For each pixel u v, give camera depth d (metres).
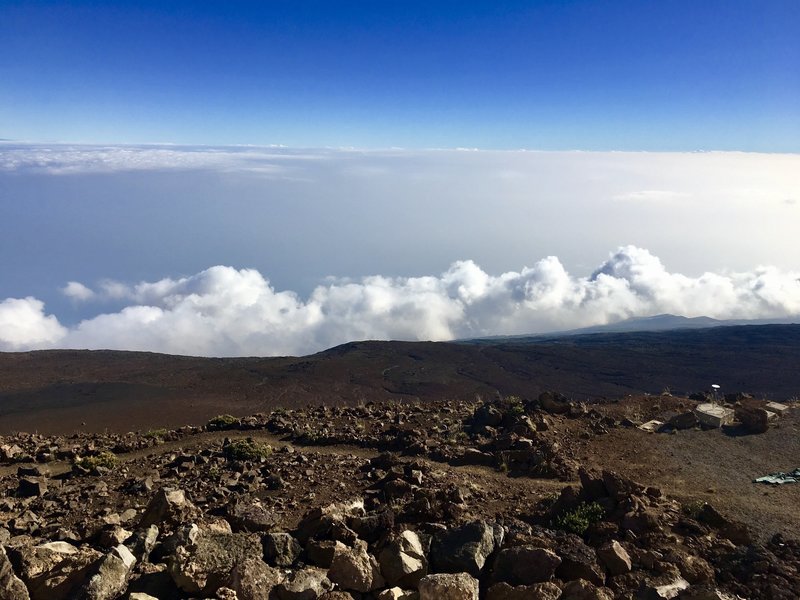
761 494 14.50
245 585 8.44
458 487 14.67
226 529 11.55
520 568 9.62
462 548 9.98
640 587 9.68
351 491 15.23
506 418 21.58
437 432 20.80
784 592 9.55
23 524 12.79
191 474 17.20
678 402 22.98
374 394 56.69
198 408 46.50
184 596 8.59
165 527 11.72
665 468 16.62
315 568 9.76
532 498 14.62
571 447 18.69
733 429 19.59
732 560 10.77
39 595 8.58
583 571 9.74
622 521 12.27
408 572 9.32
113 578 8.61
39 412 44.00
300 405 49.62
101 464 18.41
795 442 18.14
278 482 15.85
